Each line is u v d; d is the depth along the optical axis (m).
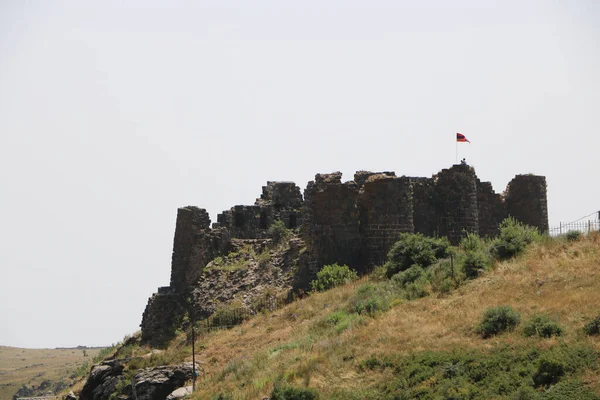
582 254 174.75
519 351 134.25
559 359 124.50
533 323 140.38
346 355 155.75
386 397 134.88
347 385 143.25
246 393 151.75
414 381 136.75
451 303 169.75
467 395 126.31
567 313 143.25
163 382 184.75
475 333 149.12
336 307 198.38
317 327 187.00
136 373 195.75
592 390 116.12
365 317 177.62
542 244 192.25
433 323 160.75
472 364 135.25
